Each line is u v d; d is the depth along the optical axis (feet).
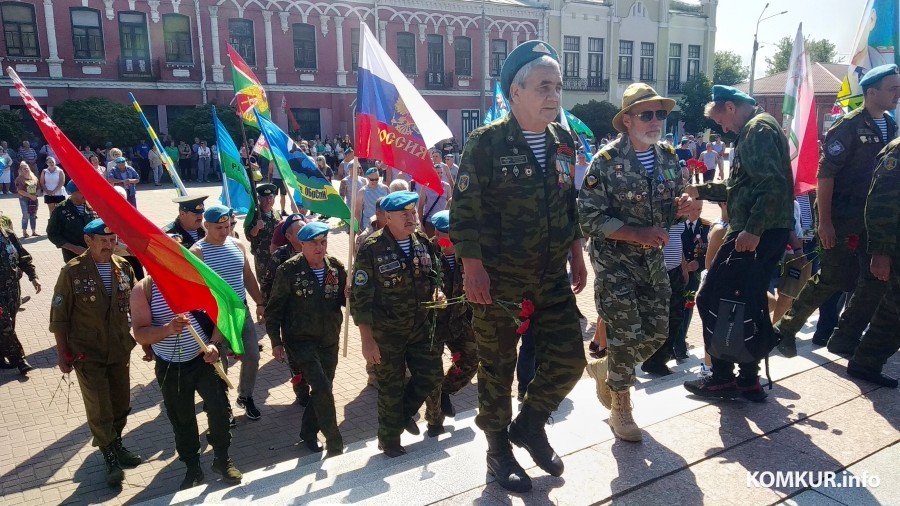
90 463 16.44
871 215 13.28
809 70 17.17
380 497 9.55
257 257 26.09
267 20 108.06
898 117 18.58
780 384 13.79
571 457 10.63
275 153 24.41
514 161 9.28
